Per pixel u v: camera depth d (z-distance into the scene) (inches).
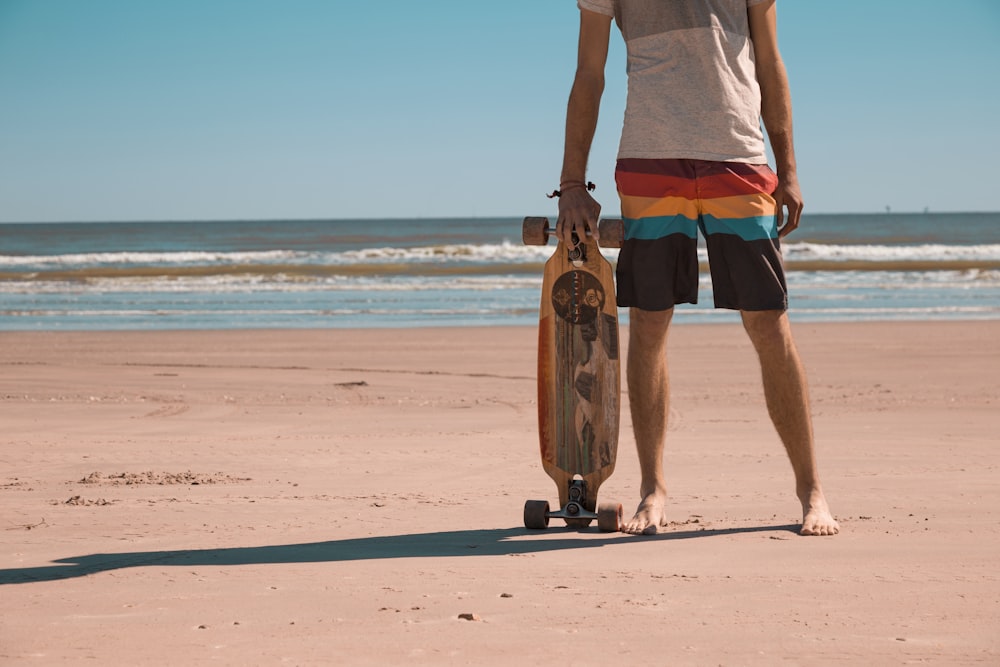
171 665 83.4
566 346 156.6
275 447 257.6
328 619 97.7
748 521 158.9
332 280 1131.3
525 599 105.6
